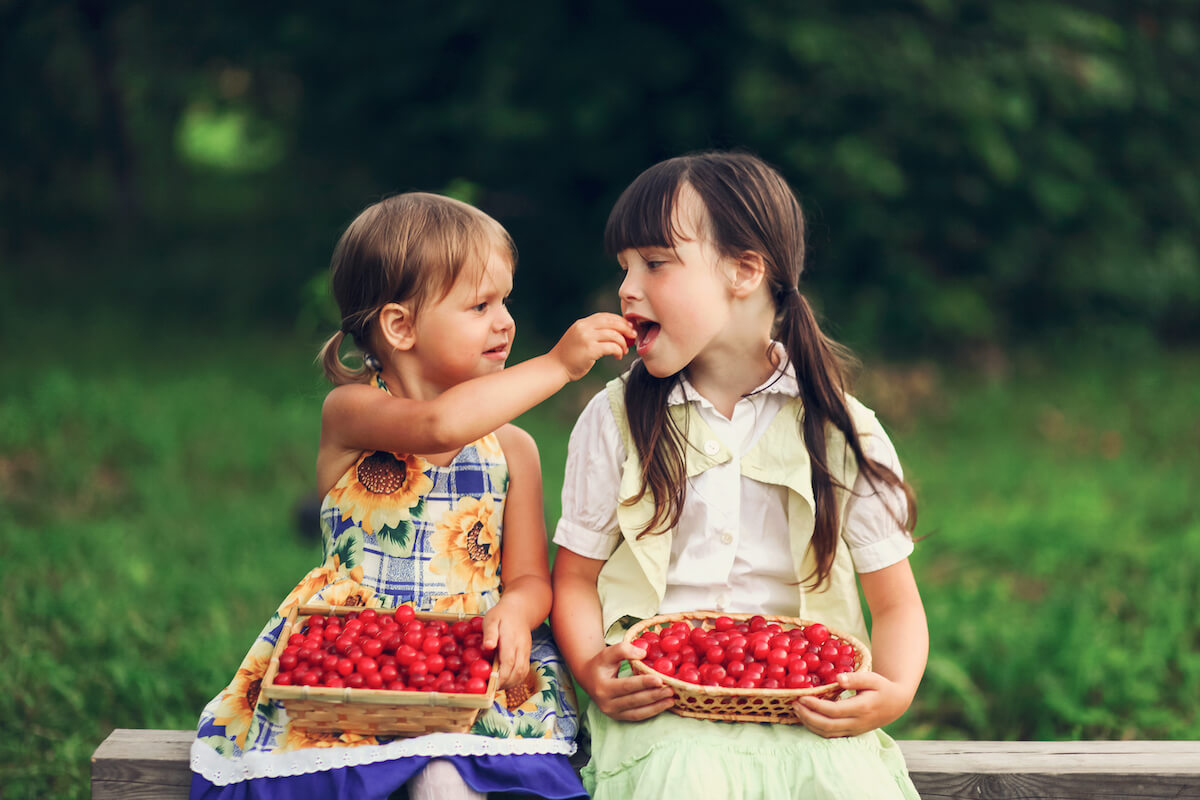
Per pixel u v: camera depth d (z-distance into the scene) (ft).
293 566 16.51
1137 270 33.37
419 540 7.46
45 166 49.83
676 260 7.04
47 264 43.29
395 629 6.73
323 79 34.86
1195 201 33.83
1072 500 19.52
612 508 7.59
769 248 7.16
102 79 48.65
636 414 7.48
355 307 7.41
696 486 7.46
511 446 7.83
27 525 17.88
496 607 7.11
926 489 20.98
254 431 23.27
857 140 27.17
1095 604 15.20
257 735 6.77
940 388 28.68
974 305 30.68
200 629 14.10
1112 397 28.09
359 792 6.37
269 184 53.93
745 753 6.57
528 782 6.66
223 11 37.83
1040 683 12.73
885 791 6.55
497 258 7.32
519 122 28.45
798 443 7.37
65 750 10.66
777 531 7.52
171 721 11.56
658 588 7.41
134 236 48.67
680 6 28.71
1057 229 32.96
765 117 26.89
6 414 22.47
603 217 31.35
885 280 30.53
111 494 19.85
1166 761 7.45
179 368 28.76
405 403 7.06
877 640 7.37
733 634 6.92
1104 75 29.37
